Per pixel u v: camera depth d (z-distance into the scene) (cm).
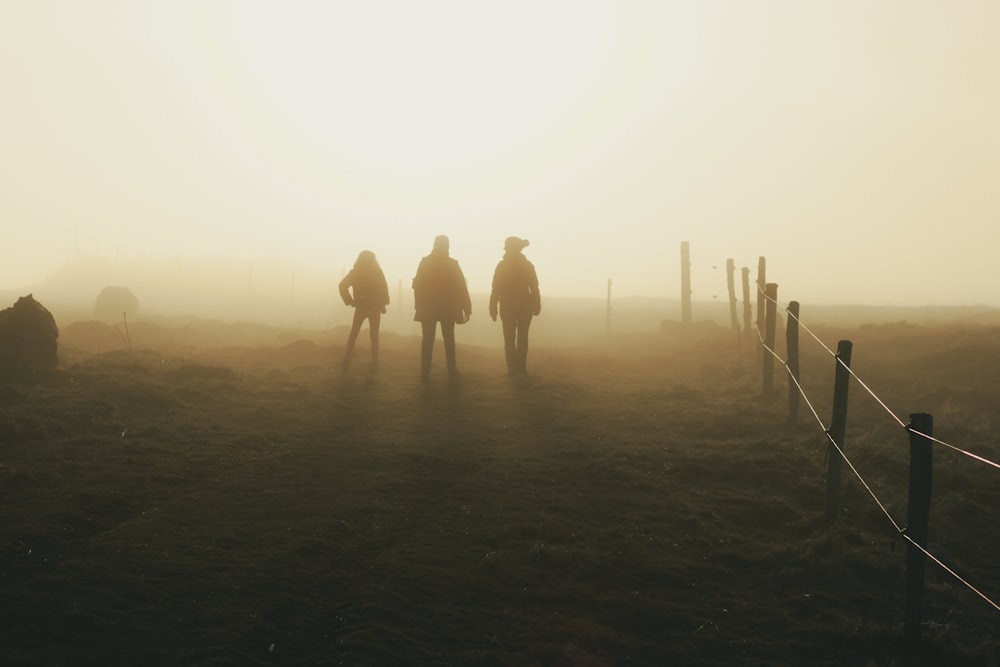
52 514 802
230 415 1315
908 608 636
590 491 966
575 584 717
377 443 1168
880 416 1391
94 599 639
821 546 819
